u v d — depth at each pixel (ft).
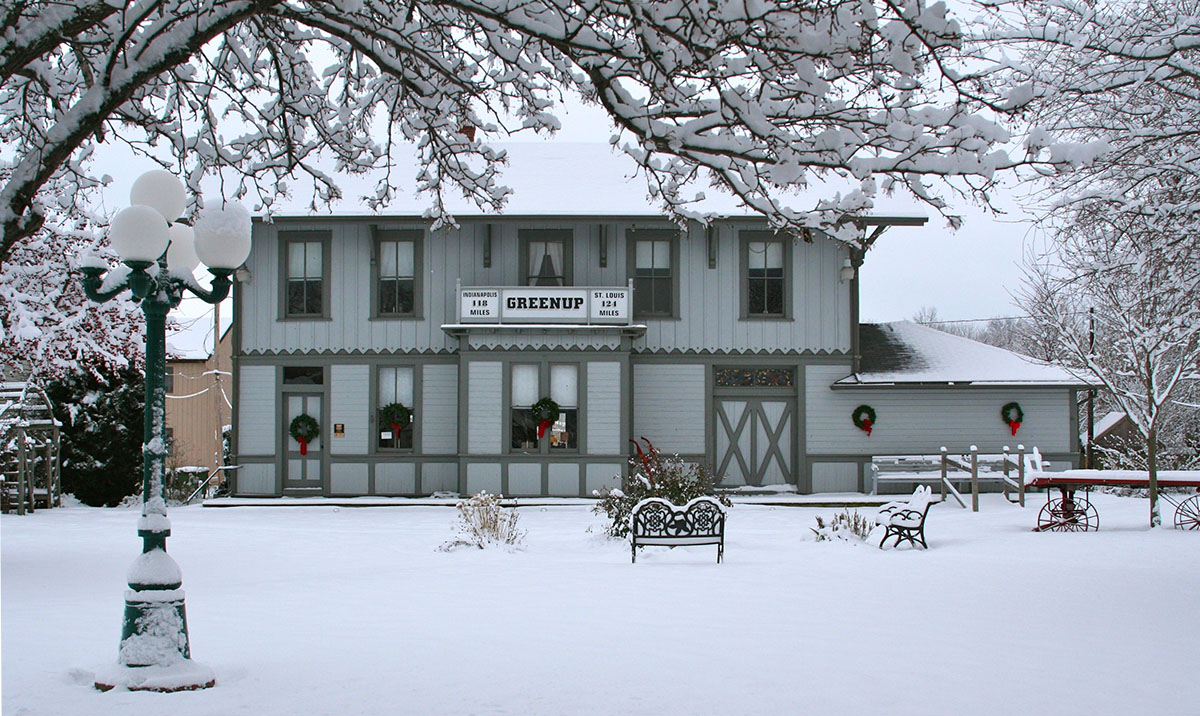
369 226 79.20
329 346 79.41
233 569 45.11
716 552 48.19
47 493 79.97
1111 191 36.96
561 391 75.82
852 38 21.67
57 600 35.17
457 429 78.59
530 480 75.15
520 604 33.32
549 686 20.99
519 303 75.00
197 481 86.84
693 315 79.30
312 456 79.46
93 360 72.23
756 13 20.98
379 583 39.24
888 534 49.21
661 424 79.00
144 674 20.70
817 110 23.32
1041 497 75.36
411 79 29.35
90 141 34.19
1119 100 36.63
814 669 23.00
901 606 32.63
